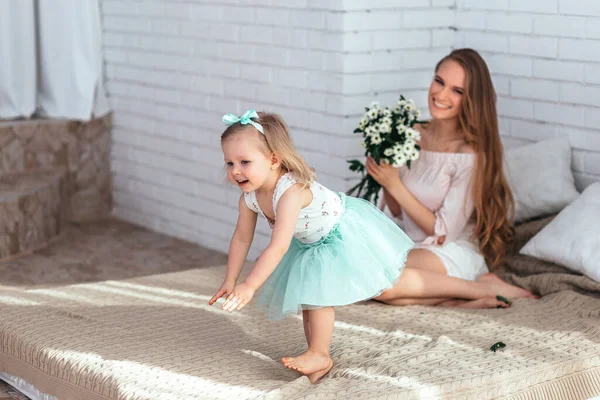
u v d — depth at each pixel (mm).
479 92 3848
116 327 3359
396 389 2732
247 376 2885
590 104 4086
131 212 6102
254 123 2918
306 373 2918
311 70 4543
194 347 3158
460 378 2828
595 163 4105
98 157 6129
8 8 5586
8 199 5145
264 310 3604
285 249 2877
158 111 5723
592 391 3055
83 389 2918
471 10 4559
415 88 4590
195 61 5355
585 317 3447
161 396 2670
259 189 3016
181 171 5613
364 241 3137
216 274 4156
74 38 5805
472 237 3971
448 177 3904
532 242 3832
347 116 4395
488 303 3672
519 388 2908
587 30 4043
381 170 3824
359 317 3504
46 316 3480
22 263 5086
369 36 4379
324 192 3090
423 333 3305
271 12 4742
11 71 5660
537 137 4340
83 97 5855
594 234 3635
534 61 4293
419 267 3766
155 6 5602
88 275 4879
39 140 5805
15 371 3275
